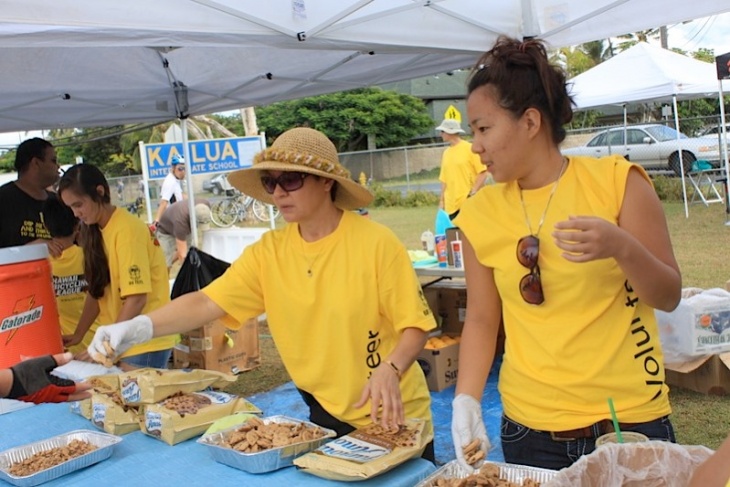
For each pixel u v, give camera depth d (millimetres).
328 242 2105
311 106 27953
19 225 4324
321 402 2182
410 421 1918
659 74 11266
